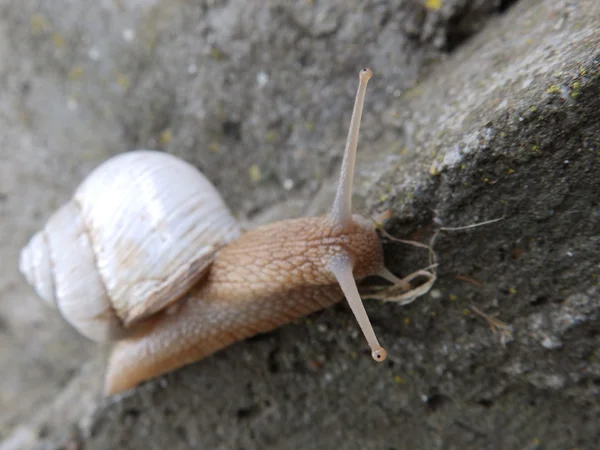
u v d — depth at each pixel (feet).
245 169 0.31
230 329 0.24
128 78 0.34
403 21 0.27
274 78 0.30
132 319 0.25
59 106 0.36
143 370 0.26
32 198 0.38
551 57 0.19
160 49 0.32
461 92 0.23
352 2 0.28
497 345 0.21
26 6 0.36
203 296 0.25
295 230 0.22
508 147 0.18
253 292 0.23
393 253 0.21
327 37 0.29
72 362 0.39
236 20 0.30
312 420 0.25
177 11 0.32
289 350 0.25
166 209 0.24
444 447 0.24
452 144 0.19
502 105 0.19
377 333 0.23
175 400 0.28
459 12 0.26
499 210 0.19
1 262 0.40
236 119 0.31
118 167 0.25
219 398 0.27
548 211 0.19
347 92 0.29
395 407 0.24
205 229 0.24
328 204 0.25
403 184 0.21
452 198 0.20
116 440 0.29
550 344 0.20
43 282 0.26
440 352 0.23
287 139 0.30
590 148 0.17
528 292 0.20
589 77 0.16
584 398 0.21
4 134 0.38
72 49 0.35
